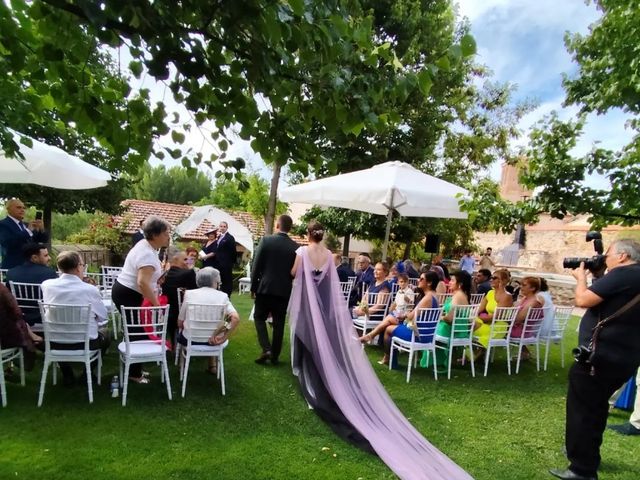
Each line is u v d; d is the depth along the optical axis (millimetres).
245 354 5188
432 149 12727
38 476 2494
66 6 1312
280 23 1382
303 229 13719
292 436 3270
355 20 1628
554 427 3832
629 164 4398
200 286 4008
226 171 2096
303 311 4344
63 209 9266
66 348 3506
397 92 1612
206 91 1726
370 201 5988
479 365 5691
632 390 4445
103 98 1814
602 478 3025
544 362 5781
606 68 4434
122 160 1939
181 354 4285
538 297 5570
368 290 6410
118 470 2629
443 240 15750
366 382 4070
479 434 3598
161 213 19734
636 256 2850
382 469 2895
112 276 6086
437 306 4906
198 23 1519
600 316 2865
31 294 4027
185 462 2779
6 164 4695
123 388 3590
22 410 3293
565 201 4656
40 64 1723
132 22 1266
